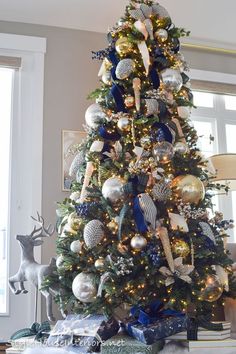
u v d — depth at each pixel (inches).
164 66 102.7
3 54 135.2
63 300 96.9
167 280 83.9
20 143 133.0
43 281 100.8
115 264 83.9
